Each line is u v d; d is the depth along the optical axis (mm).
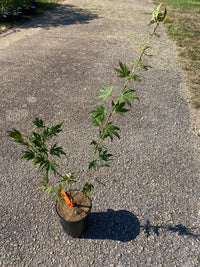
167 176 3549
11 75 5828
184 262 2604
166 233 2861
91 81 5777
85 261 2582
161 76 6184
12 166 3592
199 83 5930
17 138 1779
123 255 2648
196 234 2859
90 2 13758
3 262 2547
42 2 12547
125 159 3777
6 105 4801
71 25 9617
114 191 3293
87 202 2643
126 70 1829
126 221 2967
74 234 2697
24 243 2711
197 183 3477
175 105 5098
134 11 12508
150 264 2582
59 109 4781
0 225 2863
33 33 8578
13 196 3180
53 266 2531
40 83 5586
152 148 4016
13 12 9812
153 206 3145
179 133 4371
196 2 15516
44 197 3180
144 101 5160
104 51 7418
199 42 8445
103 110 1940
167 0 15906
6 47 7367
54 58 6797
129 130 4359
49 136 2115
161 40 8594
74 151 3875
